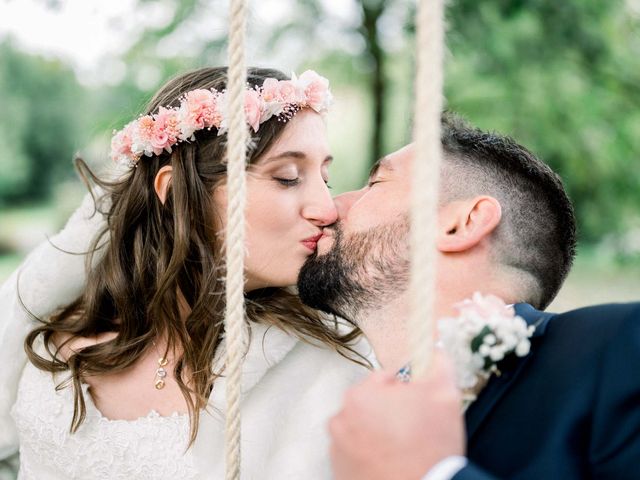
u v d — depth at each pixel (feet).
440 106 3.08
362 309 4.80
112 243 6.21
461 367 3.81
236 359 4.01
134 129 6.07
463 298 4.48
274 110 5.55
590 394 3.66
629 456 3.43
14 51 51.37
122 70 23.73
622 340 3.70
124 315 5.98
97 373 5.74
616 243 30.94
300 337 5.98
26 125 52.21
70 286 6.33
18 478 6.00
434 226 3.07
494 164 4.75
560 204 4.83
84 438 5.58
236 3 3.89
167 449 5.47
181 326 5.81
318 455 5.57
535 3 22.04
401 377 4.27
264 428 5.64
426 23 3.04
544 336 4.08
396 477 3.02
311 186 5.68
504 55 22.22
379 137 26.30
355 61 26.66
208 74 6.36
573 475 3.54
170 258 6.04
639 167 28.45
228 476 4.07
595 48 23.65
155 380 5.79
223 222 5.92
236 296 3.98
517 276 4.57
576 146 26.66
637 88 25.67
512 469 3.67
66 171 52.95
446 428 3.07
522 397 3.85
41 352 6.13
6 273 34.30
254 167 5.52
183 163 5.92
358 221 4.85
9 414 6.15
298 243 5.61
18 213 51.93
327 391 5.85
